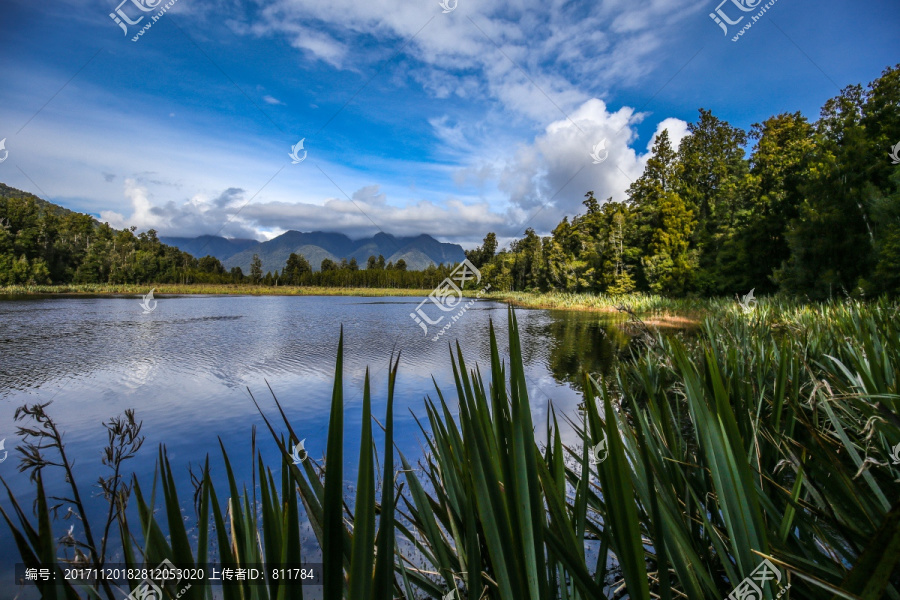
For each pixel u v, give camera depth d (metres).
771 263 23.02
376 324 22.34
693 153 36.66
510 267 58.62
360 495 0.60
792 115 31.39
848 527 1.31
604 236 38.38
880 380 2.01
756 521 0.99
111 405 7.88
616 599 1.99
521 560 0.83
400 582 2.15
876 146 15.02
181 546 0.71
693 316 19.02
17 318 22.89
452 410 7.19
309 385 9.44
